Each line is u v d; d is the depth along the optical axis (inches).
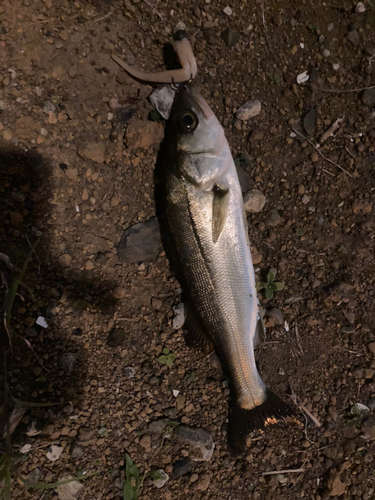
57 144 15.4
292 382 17.0
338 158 17.1
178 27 15.7
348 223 17.3
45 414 15.5
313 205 17.2
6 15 14.2
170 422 16.3
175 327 16.6
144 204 16.5
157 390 16.5
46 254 15.7
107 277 16.5
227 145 15.3
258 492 16.6
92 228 16.2
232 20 16.0
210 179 15.0
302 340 17.2
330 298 17.2
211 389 16.7
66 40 14.9
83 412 15.9
